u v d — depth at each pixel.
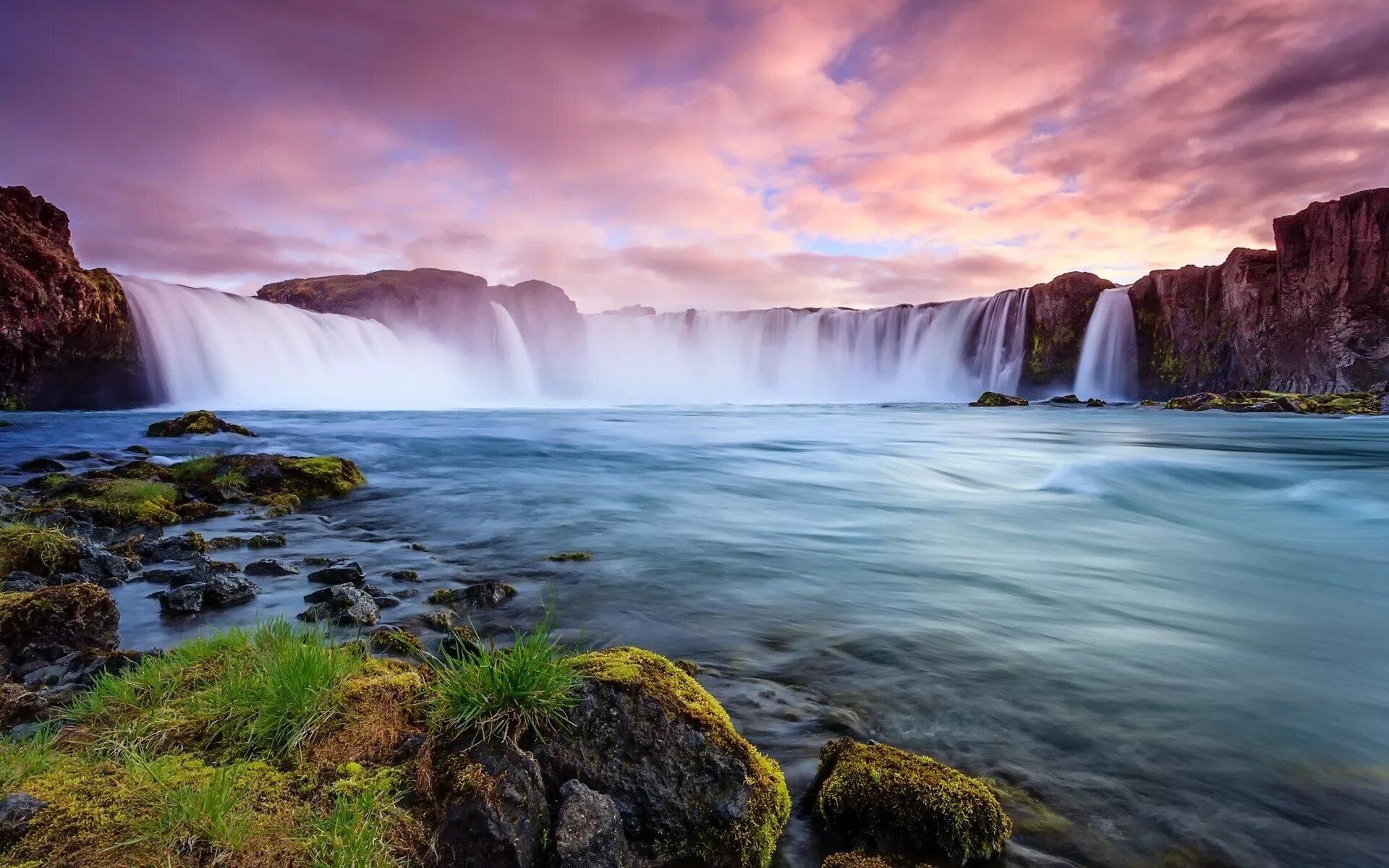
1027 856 3.58
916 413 60.50
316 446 24.89
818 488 17.33
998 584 8.95
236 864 2.62
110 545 9.76
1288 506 15.30
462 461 22.03
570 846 3.00
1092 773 4.41
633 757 3.49
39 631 5.05
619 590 8.40
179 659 4.34
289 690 3.56
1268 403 65.62
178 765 3.20
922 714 5.18
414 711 3.71
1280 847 3.74
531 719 3.48
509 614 7.38
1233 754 4.70
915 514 13.96
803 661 6.19
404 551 10.23
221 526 11.91
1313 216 78.44
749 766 3.67
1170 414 62.28
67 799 2.90
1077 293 94.62
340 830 2.84
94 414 41.91
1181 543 11.58
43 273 42.50
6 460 19.92
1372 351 73.62
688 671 5.82
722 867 3.35
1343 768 4.55
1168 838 3.78
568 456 23.58
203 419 27.38
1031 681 5.82
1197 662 6.34
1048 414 60.28
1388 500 15.38
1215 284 87.25
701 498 15.55
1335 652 6.64
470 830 2.95
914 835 3.53
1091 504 15.23
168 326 50.78
